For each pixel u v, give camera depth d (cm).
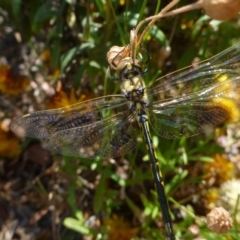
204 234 21
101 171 23
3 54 27
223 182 24
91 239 24
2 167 26
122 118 21
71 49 22
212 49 24
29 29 24
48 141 20
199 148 23
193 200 25
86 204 25
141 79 20
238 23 23
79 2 23
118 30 21
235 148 26
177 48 24
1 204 25
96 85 24
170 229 20
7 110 26
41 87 25
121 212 25
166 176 24
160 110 21
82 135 21
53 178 25
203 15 22
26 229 25
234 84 21
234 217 20
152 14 23
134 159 23
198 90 21
